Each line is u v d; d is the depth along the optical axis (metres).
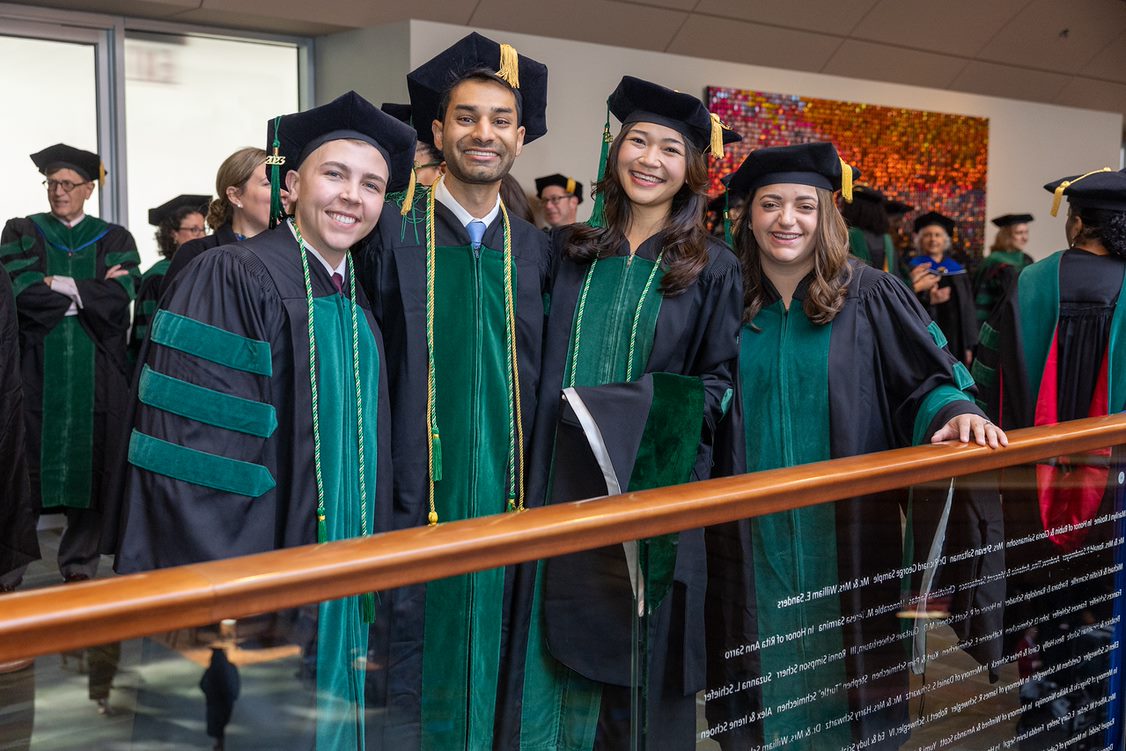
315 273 2.28
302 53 7.39
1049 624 2.78
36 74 6.43
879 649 2.36
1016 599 2.67
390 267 2.57
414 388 2.55
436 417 2.55
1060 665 2.84
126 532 2.10
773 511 2.00
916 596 2.41
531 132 2.78
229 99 7.17
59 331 5.03
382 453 2.40
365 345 2.35
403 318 2.55
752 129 8.29
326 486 2.23
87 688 1.29
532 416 2.69
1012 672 2.70
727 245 2.89
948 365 2.85
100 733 1.30
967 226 10.01
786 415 2.92
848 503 2.23
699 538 2.01
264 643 1.49
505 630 2.12
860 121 9.07
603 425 2.47
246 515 2.13
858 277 2.97
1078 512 2.79
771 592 2.13
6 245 5.21
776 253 2.86
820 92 8.76
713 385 2.74
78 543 5.01
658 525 1.82
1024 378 3.83
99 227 5.43
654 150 2.67
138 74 6.77
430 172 3.40
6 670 1.23
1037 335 3.82
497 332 2.60
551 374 2.72
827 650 2.26
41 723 1.26
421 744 1.92
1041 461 2.64
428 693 1.93
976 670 2.59
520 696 2.11
